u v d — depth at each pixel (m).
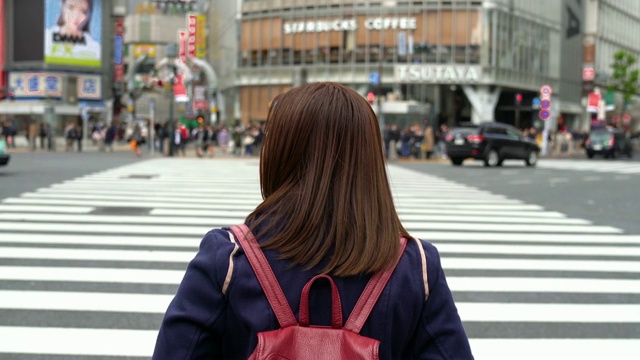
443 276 1.64
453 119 55.66
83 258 8.33
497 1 49.81
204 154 39.31
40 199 14.48
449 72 49.50
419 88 51.19
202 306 1.55
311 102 1.66
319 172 1.61
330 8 51.34
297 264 1.54
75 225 10.98
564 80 64.25
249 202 14.59
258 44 54.75
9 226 10.80
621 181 22.19
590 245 10.04
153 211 12.84
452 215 13.20
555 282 7.54
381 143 1.70
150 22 115.94
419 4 49.72
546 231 11.35
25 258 8.30
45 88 63.47
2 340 5.28
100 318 5.88
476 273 7.91
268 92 54.50
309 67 52.22
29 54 64.25
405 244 1.63
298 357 1.42
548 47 58.34
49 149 44.38
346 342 1.44
